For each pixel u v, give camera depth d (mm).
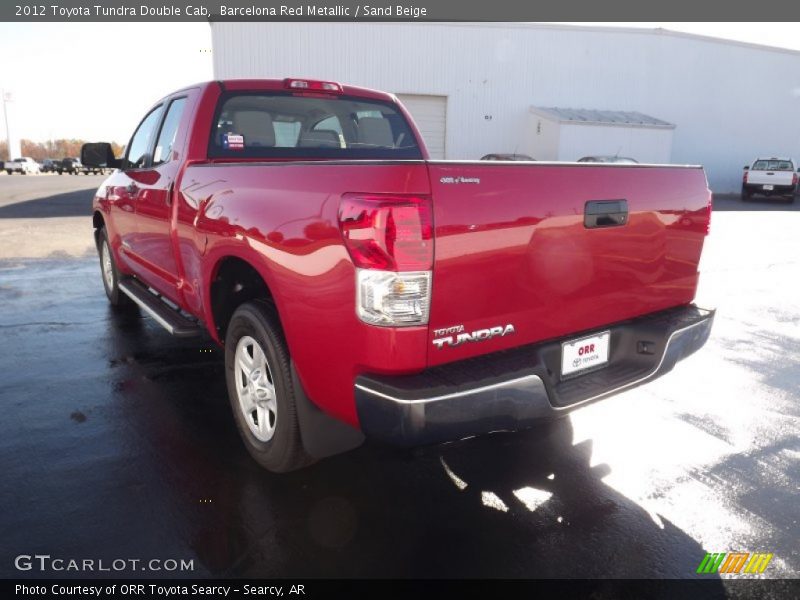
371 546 2438
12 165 58969
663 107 31516
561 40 28594
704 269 8859
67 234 12078
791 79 34281
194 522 2582
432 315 2117
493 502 2768
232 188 2859
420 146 4578
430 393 2062
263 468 3029
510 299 2334
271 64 24562
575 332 2648
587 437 3445
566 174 2453
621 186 2678
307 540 2471
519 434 3467
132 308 6141
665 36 30422
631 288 2844
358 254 2066
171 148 3840
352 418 2287
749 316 6273
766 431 3545
